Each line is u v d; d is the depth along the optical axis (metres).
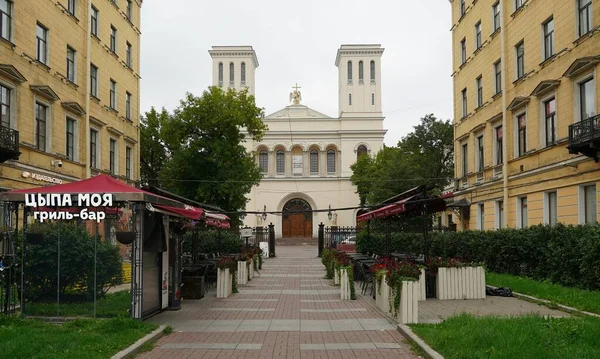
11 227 12.21
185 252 26.52
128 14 35.19
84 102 27.19
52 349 8.42
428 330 9.96
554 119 21.88
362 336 10.45
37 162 22.44
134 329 10.24
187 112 35.53
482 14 30.06
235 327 11.45
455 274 15.02
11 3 20.94
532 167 23.61
